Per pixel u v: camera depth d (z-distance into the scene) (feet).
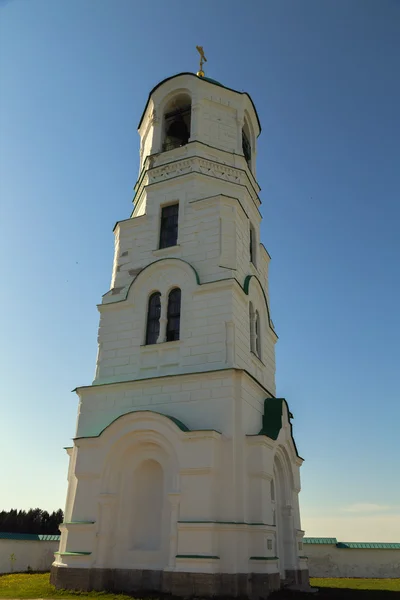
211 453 59.57
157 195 87.40
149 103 100.01
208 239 79.15
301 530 78.38
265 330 88.22
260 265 94.68
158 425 63.72
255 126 103.86
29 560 88.02
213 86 95.61
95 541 61.62
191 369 69.62
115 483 64.80
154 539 62.08
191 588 53.88
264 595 56.24
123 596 54.44
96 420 71.87
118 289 82.48
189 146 89.30
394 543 98.73
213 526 56.29
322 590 71.92
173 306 76.59
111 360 76.38
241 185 88.22
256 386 72.13
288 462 77.92
